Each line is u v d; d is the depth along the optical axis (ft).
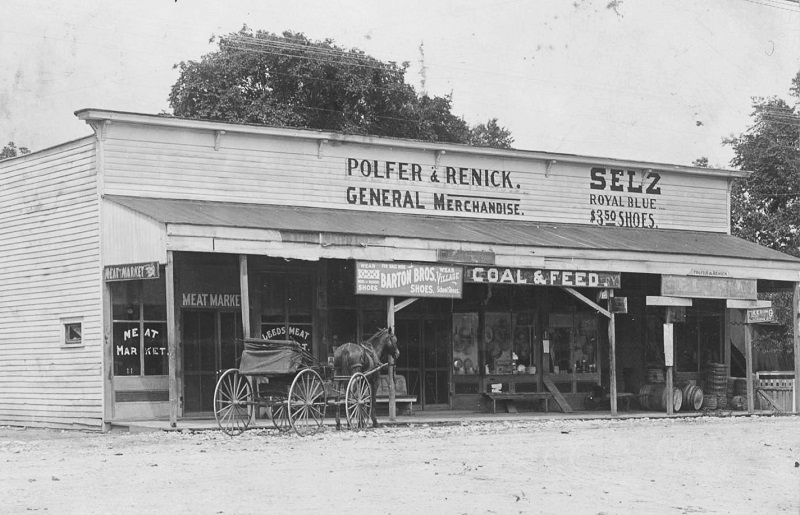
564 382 95.96
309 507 37.78
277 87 138.51
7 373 82.43
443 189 91.71
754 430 75.31
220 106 133.18
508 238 84.23
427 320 90.07
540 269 82.94
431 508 38.37
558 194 98.63
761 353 125.39
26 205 81.41
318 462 50.85
